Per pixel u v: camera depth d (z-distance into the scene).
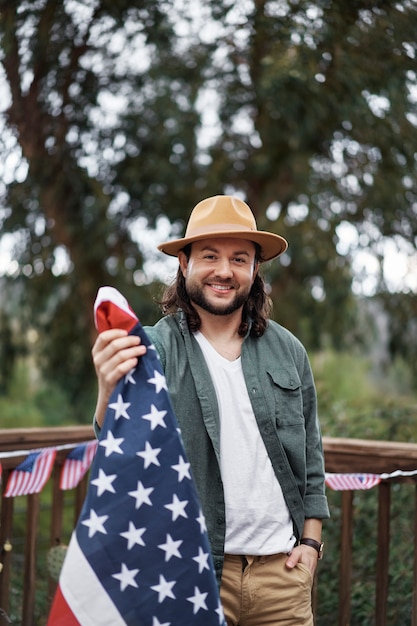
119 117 6.30
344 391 7.34
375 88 4.84
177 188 6.50
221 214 2.02
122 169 6.47
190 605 1.66
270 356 2.09
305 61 4.67
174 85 6.26
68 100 5.71
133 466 1.66
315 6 4.44
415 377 6.39
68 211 6.05
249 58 5.62
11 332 6.80
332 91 4.99
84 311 6.51
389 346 6.34
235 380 2.00
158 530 1.65
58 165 5.86
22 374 7.64
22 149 5.50
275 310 6.26
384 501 2.87
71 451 3.17
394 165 5.69
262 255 2.18
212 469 1.92
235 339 2.09
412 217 5.89
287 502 1.99
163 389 1.72
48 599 3.10
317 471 2.17
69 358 6.88
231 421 1.95
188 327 2.03
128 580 1.63
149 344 1.75
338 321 6.43
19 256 6.23
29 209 5.99
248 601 1.94
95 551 1.62
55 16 4.88
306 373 2.19
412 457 2.81
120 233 6.51
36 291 6.53
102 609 1.61
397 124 5.36
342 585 2.91
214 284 2.01
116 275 6.22
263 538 1.95
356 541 3.59
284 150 6.29
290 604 1.96
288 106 5.18
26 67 5.07
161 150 6.43
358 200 6.05
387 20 4.39
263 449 1.97
